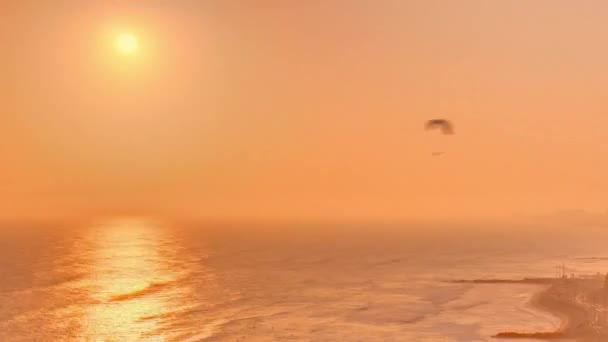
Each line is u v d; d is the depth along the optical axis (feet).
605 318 448.65
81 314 495.82
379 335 415.85
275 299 578.25
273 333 423.23
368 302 557.33
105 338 412.57
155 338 411.54
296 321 466.70
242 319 474.49
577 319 452.35
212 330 434.30
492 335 410.52
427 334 418.31
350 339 403.75
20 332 428.97
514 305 530.27
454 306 530.27
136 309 520.83
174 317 485.15
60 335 420.36
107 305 540.93
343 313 500.33
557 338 394.32
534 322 454.40
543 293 572.51
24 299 568.00
